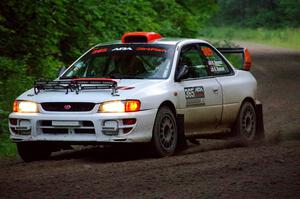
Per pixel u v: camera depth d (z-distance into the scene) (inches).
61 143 831.7
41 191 624.4
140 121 817.5
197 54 949.2
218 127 965.8
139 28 1857.8
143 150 844.0
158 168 740.7
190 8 2509.8
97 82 837.8
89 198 590.6
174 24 2251.5
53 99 830.5
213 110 941.8
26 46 1382.9
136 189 625.3
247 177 672.4
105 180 671.8
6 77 1254.3
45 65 1380.4
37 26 1398.9
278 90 1852.9
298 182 645.3
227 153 855.1
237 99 988.6
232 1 7209.6
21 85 1214.9
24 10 1375.5
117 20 1734.7
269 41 5305.1
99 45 958.4
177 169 728.3
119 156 869.2
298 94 1733.5
